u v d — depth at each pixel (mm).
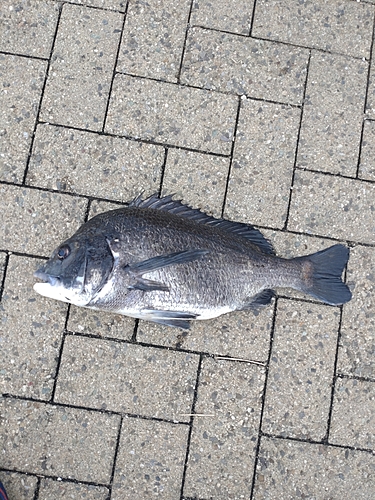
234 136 915
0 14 904
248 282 827
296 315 895
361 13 944
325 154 923
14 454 852
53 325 870
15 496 846
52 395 862
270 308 893
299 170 917
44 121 896
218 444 870
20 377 861
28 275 873
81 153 895
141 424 866
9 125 891
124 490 855
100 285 777
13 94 896
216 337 884
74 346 870
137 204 843
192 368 877
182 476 862
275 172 914
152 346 877
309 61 935
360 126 931
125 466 858
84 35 912
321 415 884
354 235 914
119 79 909
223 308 823
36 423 857
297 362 889
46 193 886
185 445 868
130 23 918
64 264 778
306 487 873
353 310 901
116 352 873
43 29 908
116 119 903
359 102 935
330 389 889
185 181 902
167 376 875
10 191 882
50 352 866
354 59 939
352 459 881
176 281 794
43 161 890
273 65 930
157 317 808
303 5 941
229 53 927
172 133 907
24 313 868
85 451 857
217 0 931
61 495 850
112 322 875
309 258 852
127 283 781
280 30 936
